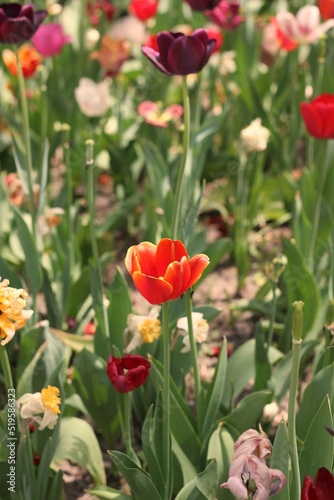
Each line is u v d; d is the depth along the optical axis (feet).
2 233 13.01
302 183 12.52
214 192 14.33
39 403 7.72
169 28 17.87
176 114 13.03
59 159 16.29
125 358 7.84
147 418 7.60
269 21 18.67
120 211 13.28
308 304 10.75
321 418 7.45
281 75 15.87
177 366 9.51
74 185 15.60
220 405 9.35
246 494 6.29
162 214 11.41
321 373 8.59
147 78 16.06
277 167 14.93
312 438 7.54
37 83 16.71
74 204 13.87
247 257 13.10
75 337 10.22
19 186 12.10
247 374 9.81
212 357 11.51
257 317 12.67
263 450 6.56
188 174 11.98
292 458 6.73
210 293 13.24
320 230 12.37
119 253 14.26
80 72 16.66
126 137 15.33
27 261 10.37
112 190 15.97
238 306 12.01
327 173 13.03
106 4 17.24
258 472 6.29
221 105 15.75
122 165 14.38
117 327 9.78
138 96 16.43
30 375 8.96
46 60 16.80
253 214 13.69
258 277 13.25
